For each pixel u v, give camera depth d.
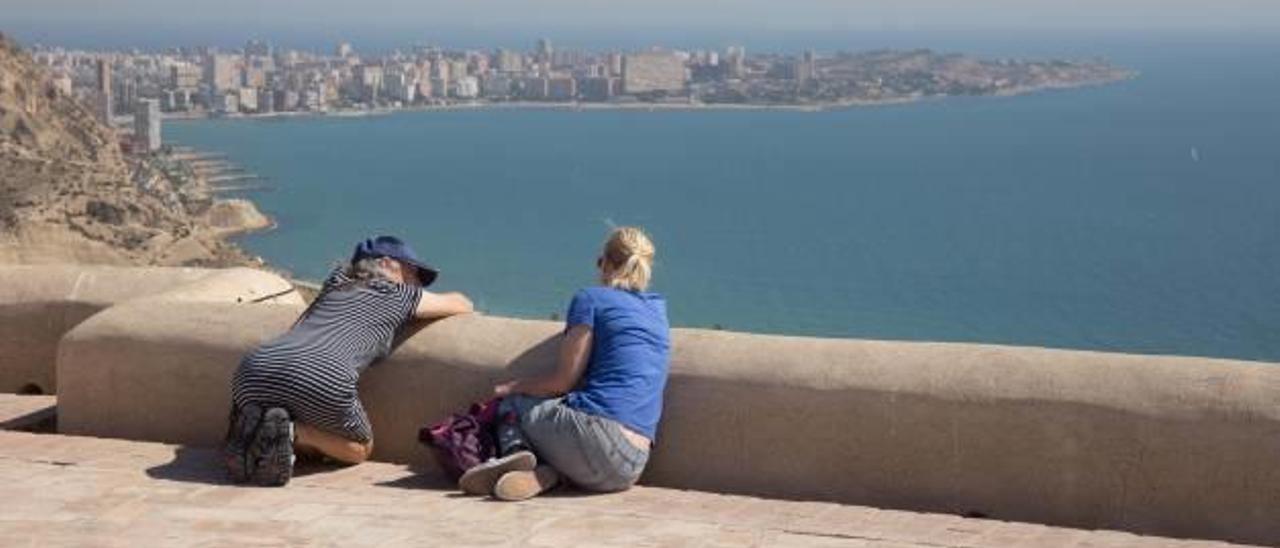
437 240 141.38
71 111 142.50
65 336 7.73
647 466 6.72
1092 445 6.08
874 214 165.88
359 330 6.94
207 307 7.68
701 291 114.81
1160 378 6.07
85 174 120.44
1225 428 5.89
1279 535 5.84
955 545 5.81
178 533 6.02
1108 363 6.21
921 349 6.52
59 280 8.87
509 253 134.00
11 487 6.66
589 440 6.43
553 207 168.38
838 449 6.45
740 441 6.59
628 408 6.49
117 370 7.61
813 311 106.94
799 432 6.50
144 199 122.88
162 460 7.14
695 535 5.96
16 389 8.88
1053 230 151.50
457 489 6.65
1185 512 5.97
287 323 7.44
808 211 168.75
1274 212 166.88
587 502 6.41
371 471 6.95
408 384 7.10
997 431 6.21
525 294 114.44
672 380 6.71
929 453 6.31
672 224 155.62
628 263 6.77
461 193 181.38
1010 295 112.69
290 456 6.65
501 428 6.60
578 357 6.57
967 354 6.42
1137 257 132.12
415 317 7.18
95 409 7.66
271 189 179.62
